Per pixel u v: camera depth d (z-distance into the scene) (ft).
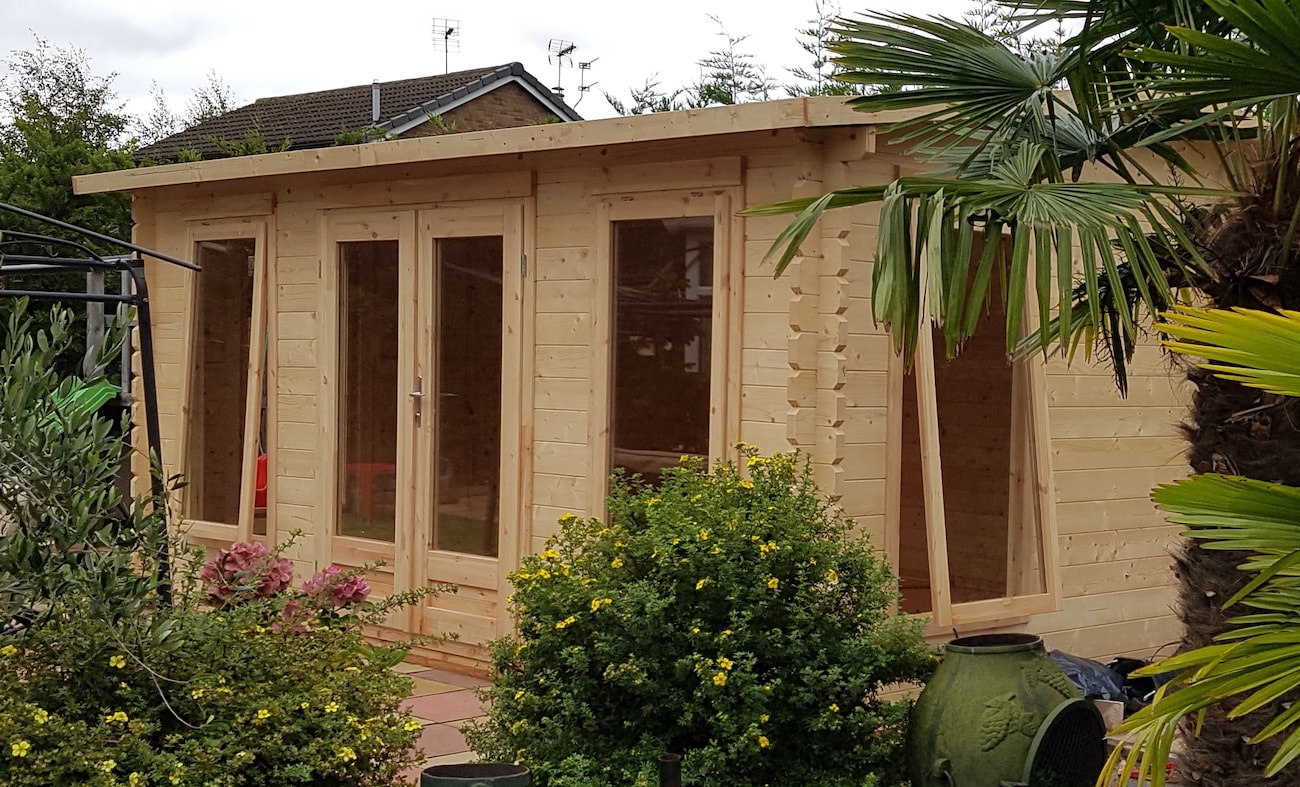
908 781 17.03
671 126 22.71
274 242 31.53
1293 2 11.49
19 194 70.03
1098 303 15.69
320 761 13.89
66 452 14.16
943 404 23.89
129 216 72.54
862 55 17.40
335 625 16.89
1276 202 14.67
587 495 25.58
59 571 13.92
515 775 13.97
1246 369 10.42
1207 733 15.31
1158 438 27.89
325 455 30.37
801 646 16.71
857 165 22.52
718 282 23.47
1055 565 24.72
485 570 27.48
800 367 22.27
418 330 28.66
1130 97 17.60
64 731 13.06
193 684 14.12
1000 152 18.45
